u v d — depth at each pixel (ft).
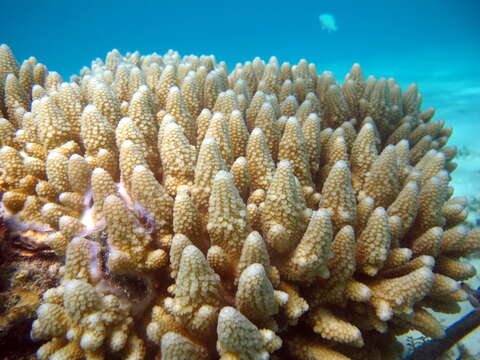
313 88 13.42
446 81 70.08
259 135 6.85
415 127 13.19
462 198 8.83
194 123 8.93
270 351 4.63
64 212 6.48
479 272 13.99
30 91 11.00
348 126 9.81
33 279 6.59
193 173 6.70
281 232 5.38
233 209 5.28
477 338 10.66
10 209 6.81
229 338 4.16
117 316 5.24
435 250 6.98
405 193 6.86
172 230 6.05
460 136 34.06
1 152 7.04
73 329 5.08
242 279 4.53
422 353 9.24
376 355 6.95
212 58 16.70
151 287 5.91
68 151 7.48
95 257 5.83
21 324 6.16
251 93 13.34
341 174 6.20
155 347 5.52
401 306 5.73
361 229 6.80
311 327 6.18
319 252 5.26
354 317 6.40
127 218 5.47
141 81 10.12
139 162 6.43
